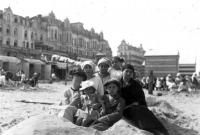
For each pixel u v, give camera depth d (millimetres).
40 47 65688
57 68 57938
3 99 13664
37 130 3234
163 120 6855
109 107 4879
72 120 4781
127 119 4988
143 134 4086
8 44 56688
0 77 23531
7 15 56125
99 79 5105
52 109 5246
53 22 70500
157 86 26391
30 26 63094
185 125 7039
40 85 33188
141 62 123750
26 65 49938
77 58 76562
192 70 109938
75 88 5492
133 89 5141
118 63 6258
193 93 22469
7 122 6938
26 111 9047
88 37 88750
